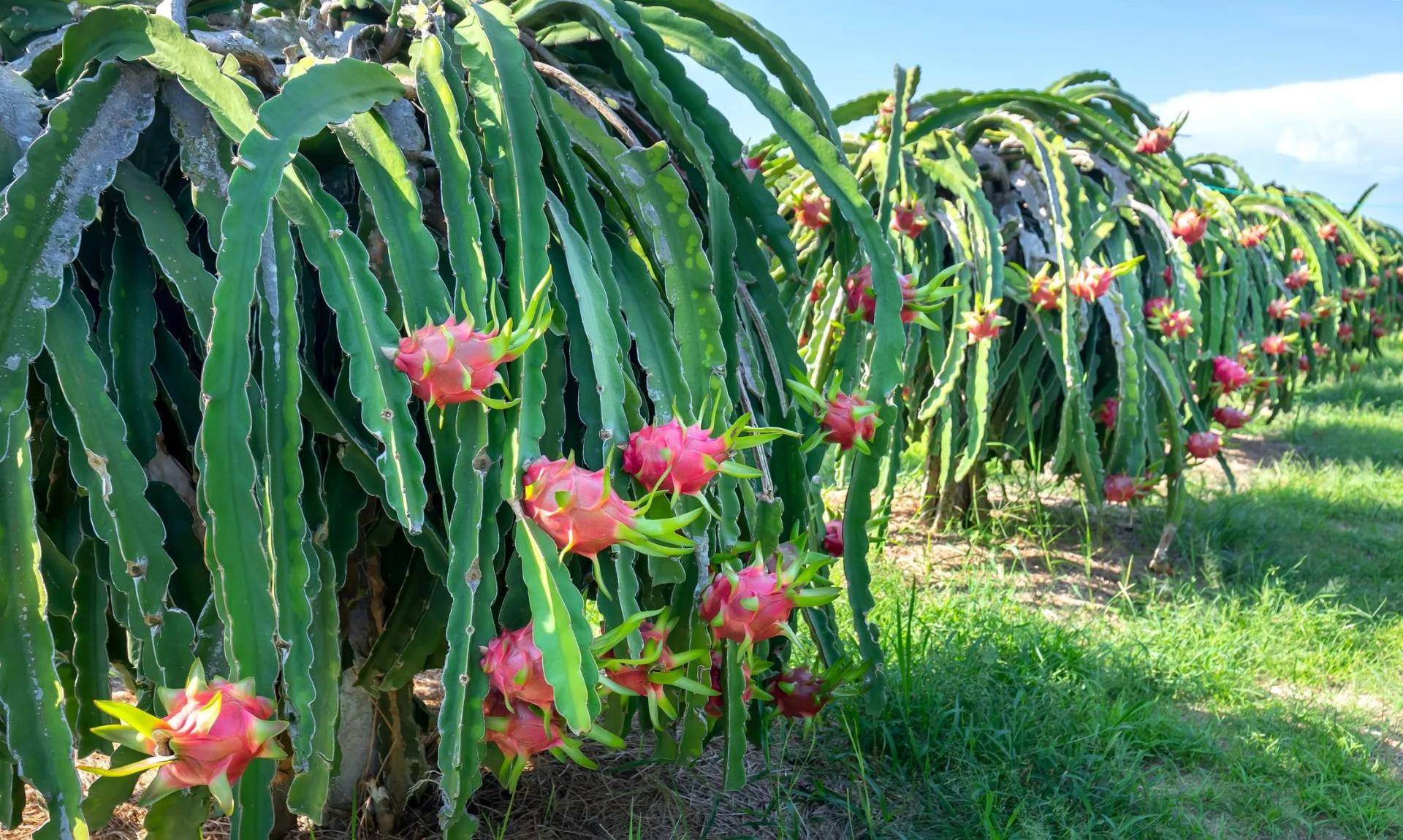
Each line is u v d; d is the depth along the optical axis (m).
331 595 0.90
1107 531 3.26
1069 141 3.10
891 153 1.55
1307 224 4.99
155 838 0.81
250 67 0.99
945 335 2.83
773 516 1.05
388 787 1.36
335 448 0.99
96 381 0.80
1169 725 1.90
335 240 0.83
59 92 0.91
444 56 0.98
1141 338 2.74
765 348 1.22
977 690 1.89
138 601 0.79
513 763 0.87
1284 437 5.09
